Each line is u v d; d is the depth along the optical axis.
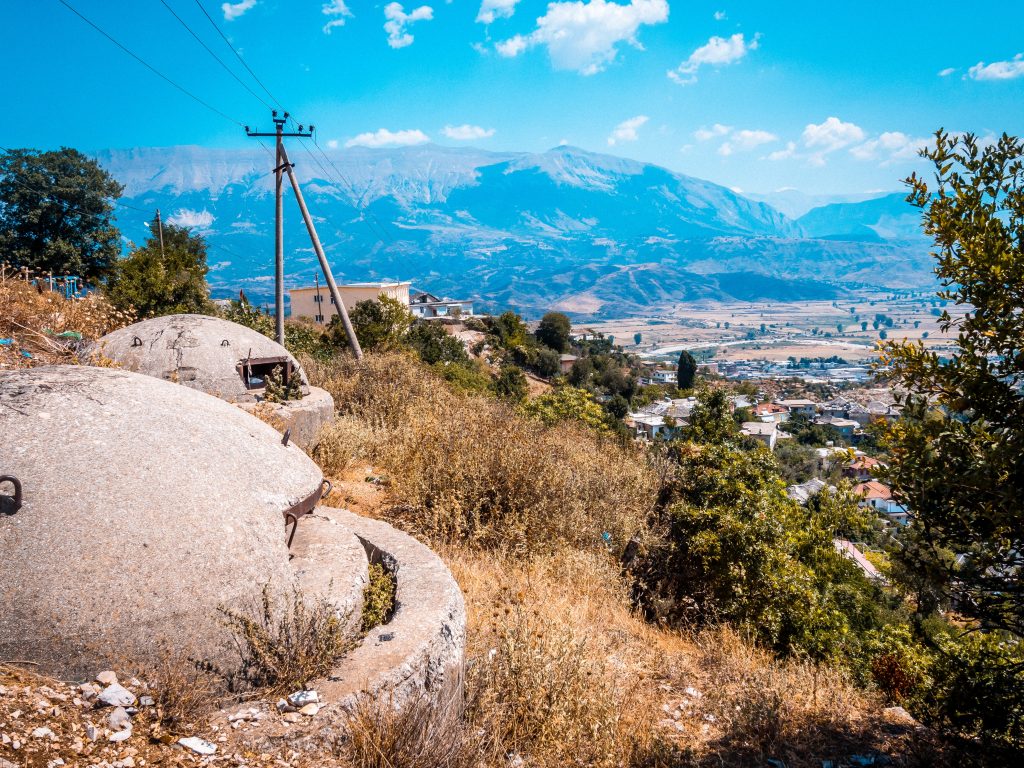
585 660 4.44
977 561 3.47
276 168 18.05
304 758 2.78
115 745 2.57
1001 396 3.41
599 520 7.87
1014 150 3.44
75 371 3.63
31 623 2.73
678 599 7.15
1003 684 4.00
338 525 4.58
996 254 3.32
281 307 17.08
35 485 2.93
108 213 38.19
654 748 4.01
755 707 4.66
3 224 35.25
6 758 2.32
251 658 3.11
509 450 7.93
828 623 7.25
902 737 4.55
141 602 2.88
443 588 4.12
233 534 3.26
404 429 9.70
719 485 7.62
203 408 3.92
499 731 3.71
